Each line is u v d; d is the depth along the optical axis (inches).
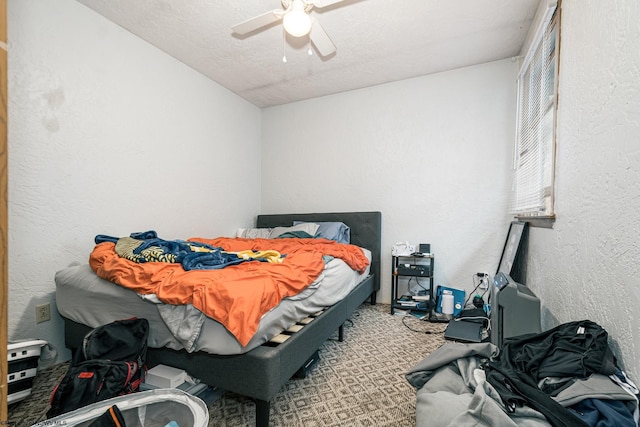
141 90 96.0
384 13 84.2
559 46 64.5
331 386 63.8
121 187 90.3
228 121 134.5
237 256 74.5
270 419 53.0
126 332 53.3
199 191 119.0
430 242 122.1
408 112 125.3
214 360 49.4
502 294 61.8
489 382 41.6
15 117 67.9
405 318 110.2
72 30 77.8
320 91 136.8
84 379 45.9
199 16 85.5
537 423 33.2
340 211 139.3
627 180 37.6
